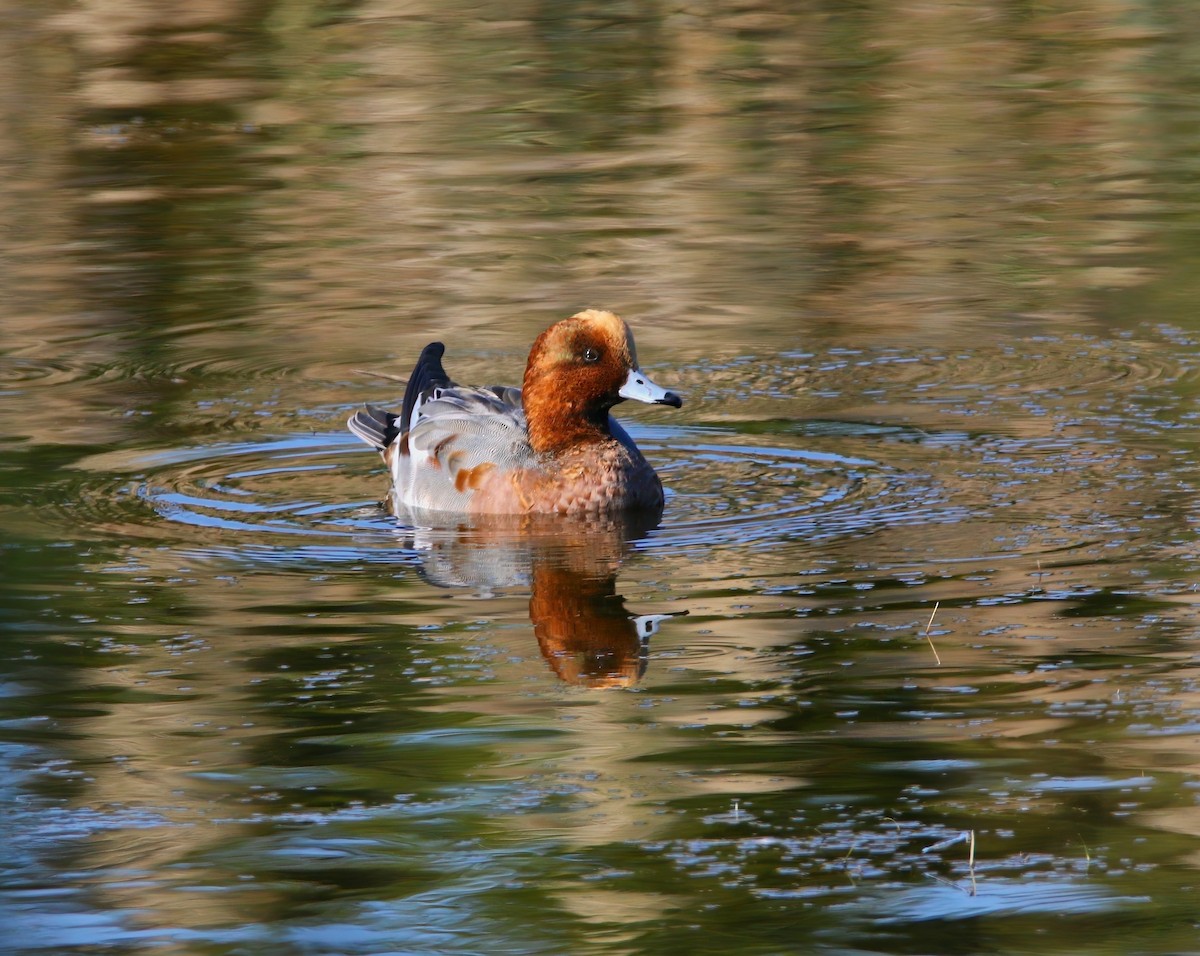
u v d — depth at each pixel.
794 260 20.81
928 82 30.12
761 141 26.50
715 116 28.08
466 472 13.60
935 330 18.20
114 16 35.62
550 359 13.50
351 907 7.85
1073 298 19.12
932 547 12.30
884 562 12.02
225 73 31.06
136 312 19.08
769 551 12.39
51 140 26.91
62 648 10.71
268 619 11.21
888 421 15.52
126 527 13.11
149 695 10.02
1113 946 7.37
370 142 26.66
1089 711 9.52
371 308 19.19
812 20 35.03
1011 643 10.49
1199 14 34.50
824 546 12.44
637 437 15.36
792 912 7.69
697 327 18.45
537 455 13.57
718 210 22.88
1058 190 23.55
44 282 20.14
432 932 7.62
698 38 33.78
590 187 24.09
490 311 19.00
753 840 8.31
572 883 7.98
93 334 18.36
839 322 18.55
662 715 9.66
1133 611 10.93
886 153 25.67
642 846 8.30
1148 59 31.16
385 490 14.23
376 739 9.42
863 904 7.76
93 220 22.72
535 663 10.42
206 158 25.88
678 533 12.91
